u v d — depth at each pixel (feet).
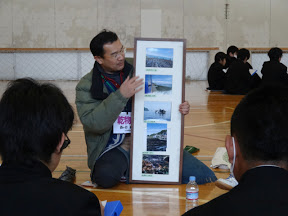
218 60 43.83
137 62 11.66
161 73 11.70
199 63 57.57
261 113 3.50
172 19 58.54
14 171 3.93
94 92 11.39
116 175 11.67
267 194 3.30
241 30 58.95
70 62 56.24
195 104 32.71
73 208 3.76
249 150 3.55
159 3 58.29
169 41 11.64
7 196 3.75
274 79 36.94
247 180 3.46
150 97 11.79
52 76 56.13
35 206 3.71
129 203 10.55
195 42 58.85
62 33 57.67
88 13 57.82
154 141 11.92
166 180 11.98
